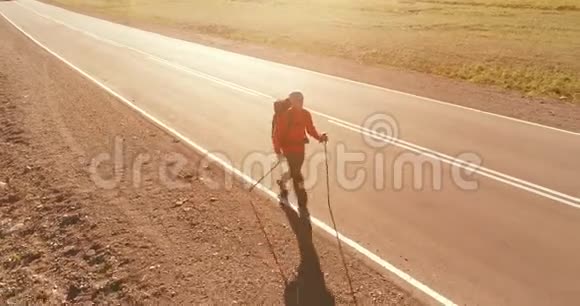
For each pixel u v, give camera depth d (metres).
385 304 5.14
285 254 6.12
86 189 8.30
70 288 5.68
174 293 5.39
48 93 15.64
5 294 5.72
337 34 30.86
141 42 28.62
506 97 14.63
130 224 7.02
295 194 7.86
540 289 5.35
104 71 19.31
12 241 6.99
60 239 6.84
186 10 52.41
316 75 18.36
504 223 6.77
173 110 13.24
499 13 39.78
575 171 8.58
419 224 6.82
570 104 13.79
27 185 8.79
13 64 21.31
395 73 18.78
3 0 74.81
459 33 30.56
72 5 62.34
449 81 17.19
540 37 28.28
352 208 7.35
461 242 6.32
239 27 35.62
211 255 6.12
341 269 5.79
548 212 7.06
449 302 5.18
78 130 11.65
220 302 5.21
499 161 9.12
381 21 37.91
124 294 5.44
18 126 12.20
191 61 21.73
